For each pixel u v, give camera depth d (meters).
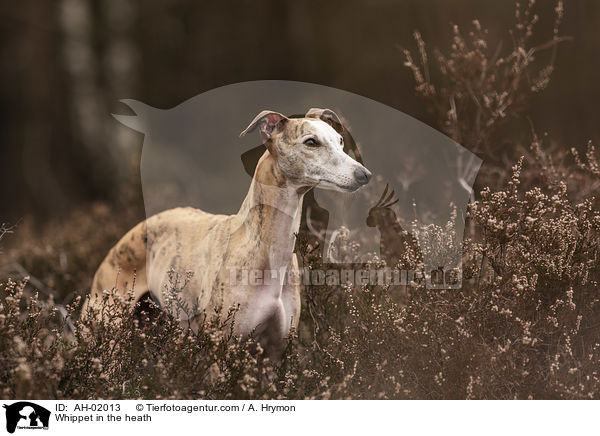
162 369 5.77
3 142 26.73
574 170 8.07
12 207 25.50
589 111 16.80
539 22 17.62
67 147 24.25
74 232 11.69
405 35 20.44
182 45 25.34
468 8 19.05
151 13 25.28
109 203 20.44
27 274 10.02
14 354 5.66
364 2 21.88
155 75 24.75
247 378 5.59
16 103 26.64
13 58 26.06
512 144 10.42
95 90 22.94
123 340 6.28
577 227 6.52
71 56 22.89
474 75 9.13
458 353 5.99
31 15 25.31
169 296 6.55
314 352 6.65
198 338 6.11
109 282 7.55
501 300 6.29
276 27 24.36
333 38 22.48
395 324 6.23
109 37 23.19
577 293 6.39
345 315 7.07
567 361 5.96
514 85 9.05
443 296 6.45
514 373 5.87
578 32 17.41
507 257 6.43
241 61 24.53
